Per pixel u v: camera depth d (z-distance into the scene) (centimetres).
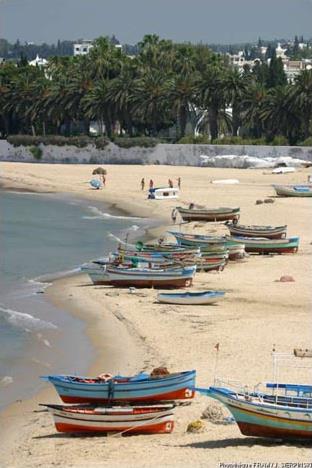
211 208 14625
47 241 12606
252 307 8162
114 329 7544
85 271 9544
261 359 6444
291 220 13800
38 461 4803
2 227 13988
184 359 6562
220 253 10200
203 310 8075
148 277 9112
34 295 8938
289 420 4900
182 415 5356
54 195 18025
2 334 7488
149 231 13450
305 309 8038
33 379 6375
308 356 6462
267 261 10550
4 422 5512
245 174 19838
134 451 4872
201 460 4719
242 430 5000
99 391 5384
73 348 7062
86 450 4931
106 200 17138
